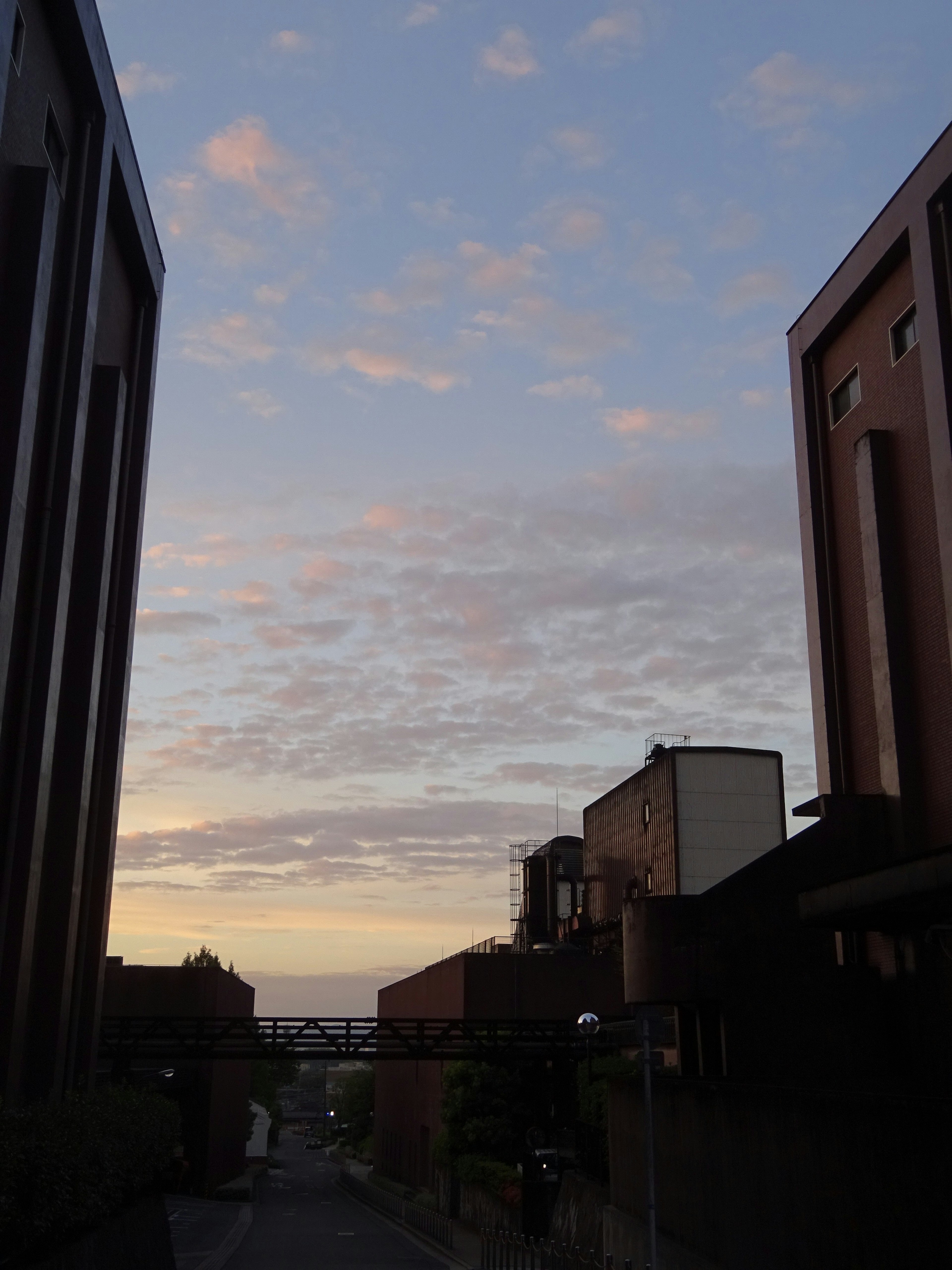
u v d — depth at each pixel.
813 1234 14.17
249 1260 28.66
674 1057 36.06
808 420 27.59
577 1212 28.78
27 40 18.86
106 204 22.91
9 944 18.39
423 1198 50.59
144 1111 21.75
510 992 52.16
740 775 52.66
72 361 21.31
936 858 16.19
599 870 61.97
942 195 21.88
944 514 21.02
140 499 29.19
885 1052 21.83
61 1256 13.73
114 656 27.97
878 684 23.39
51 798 22.75
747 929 22.38
